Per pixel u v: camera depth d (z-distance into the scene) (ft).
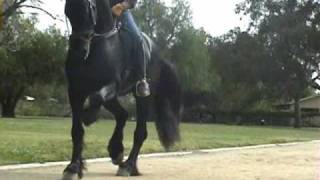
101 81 28.37
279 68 222.69
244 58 228.43
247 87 245.24
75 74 28.07
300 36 214.69
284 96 232.12
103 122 143.43
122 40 30.09
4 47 145.18
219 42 243.40
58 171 33.55
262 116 251.39
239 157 47.75
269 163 42.55
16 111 260.42
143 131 33.88
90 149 44.91
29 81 217.56
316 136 107.14
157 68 34.27
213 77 245.45
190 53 242.17
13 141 49.96
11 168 34.14
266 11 225.35
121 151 33.60
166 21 243.60
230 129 131.85
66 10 27.58
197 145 57.72
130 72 31.37
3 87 218.59
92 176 31.99
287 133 117.91
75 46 27.48
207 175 33.81
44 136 61.21
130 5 30.22
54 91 250.98
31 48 210.18
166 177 32.53
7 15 104.53
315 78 225.56
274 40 221.46
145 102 33.76
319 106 297.12
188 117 250.78
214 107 258.98
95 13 27.76
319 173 36.06
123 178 31.65
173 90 34.91
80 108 28.78
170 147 35.40
